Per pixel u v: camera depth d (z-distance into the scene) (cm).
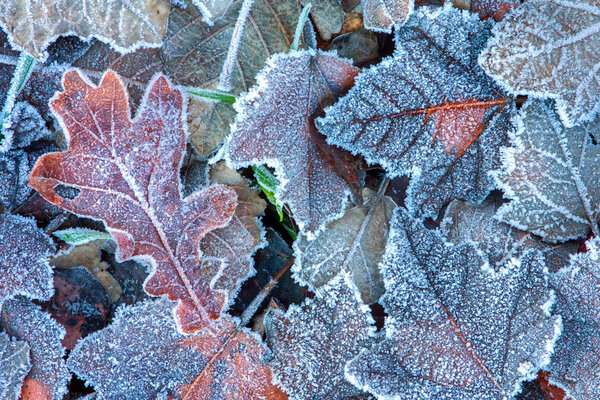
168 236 53
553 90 53
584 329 53
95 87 52
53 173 52
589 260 53
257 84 53
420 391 53
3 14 53
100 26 53
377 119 53
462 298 53
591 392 53
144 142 53
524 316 53
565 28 53
